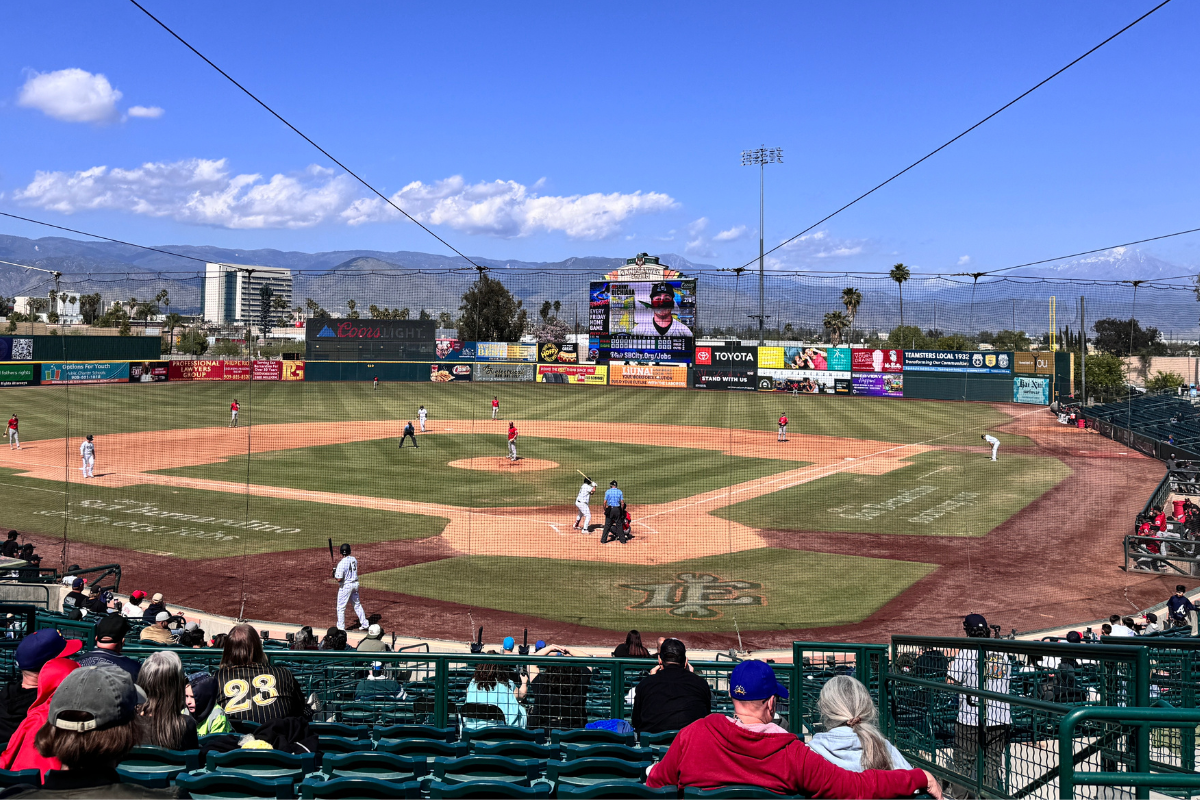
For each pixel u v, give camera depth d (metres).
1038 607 18.69
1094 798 4.15
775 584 20.20
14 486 30.52
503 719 7.04
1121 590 20.06
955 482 33.97
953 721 7.50
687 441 45.50
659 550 23.22
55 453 38.34
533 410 59.22
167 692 4.30
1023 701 5.09
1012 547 23.94
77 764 3.07
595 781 3.94
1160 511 26.05
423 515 26.98
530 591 19.38
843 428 51.47
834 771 3.45
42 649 4.41
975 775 6.16
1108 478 34.91
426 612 17.80
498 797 3.56
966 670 7.75
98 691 3.09
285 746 4.68
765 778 3.46
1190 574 21.36
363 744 4.95
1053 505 29.69
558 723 7.22
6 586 15.16
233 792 3.51
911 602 18.94
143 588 18.97
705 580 20.42
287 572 20.47
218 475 33.31
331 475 33.75
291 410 57.03
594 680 8.79
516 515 27.23
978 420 55.75
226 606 17.89
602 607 18.36
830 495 31.19
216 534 24.03
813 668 8.77
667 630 16.92
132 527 24.64
